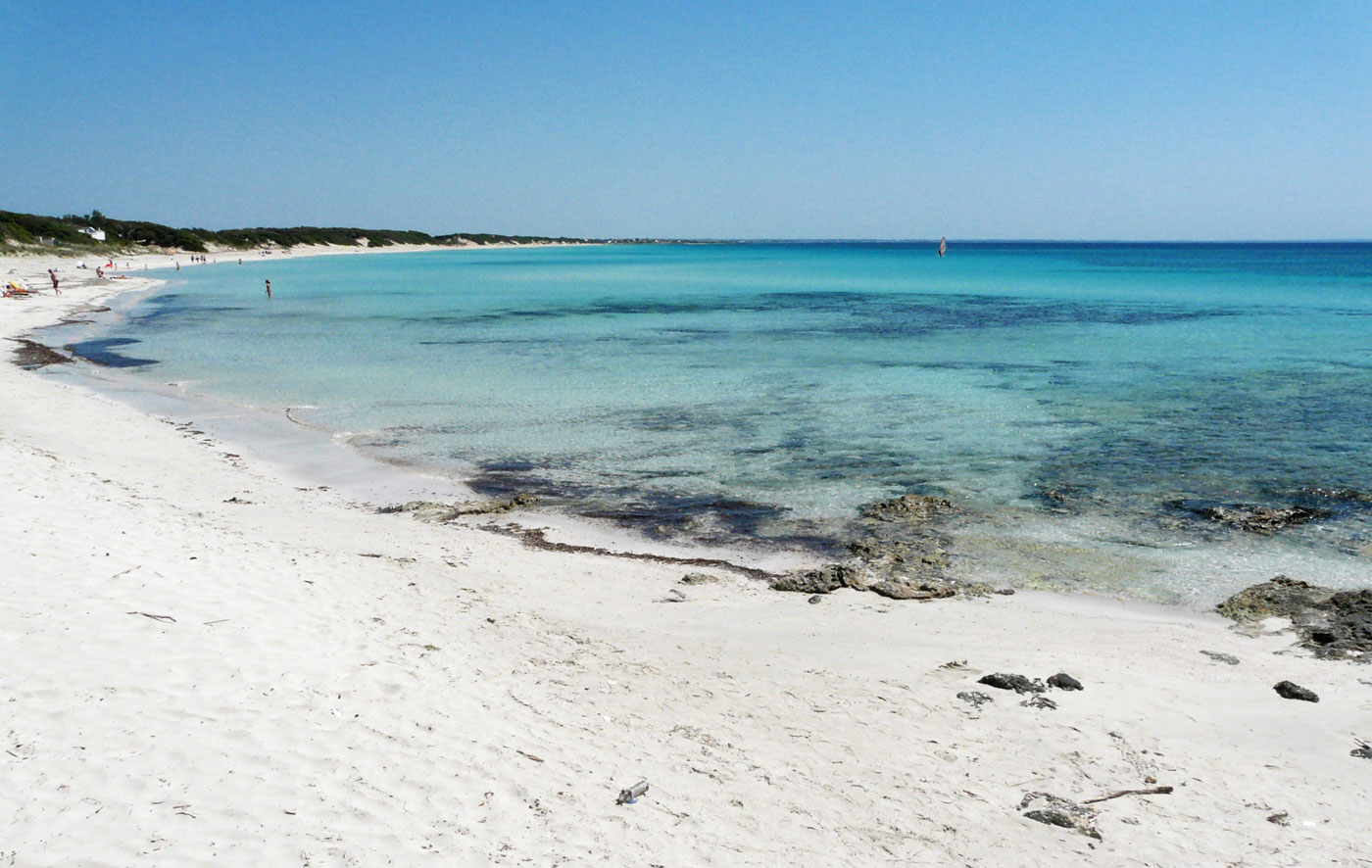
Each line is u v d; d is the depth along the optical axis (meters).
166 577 9.27
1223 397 24.00
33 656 7.04
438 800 5.83
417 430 20.77
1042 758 7.24
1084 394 24.59
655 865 5.38
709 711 7.84
